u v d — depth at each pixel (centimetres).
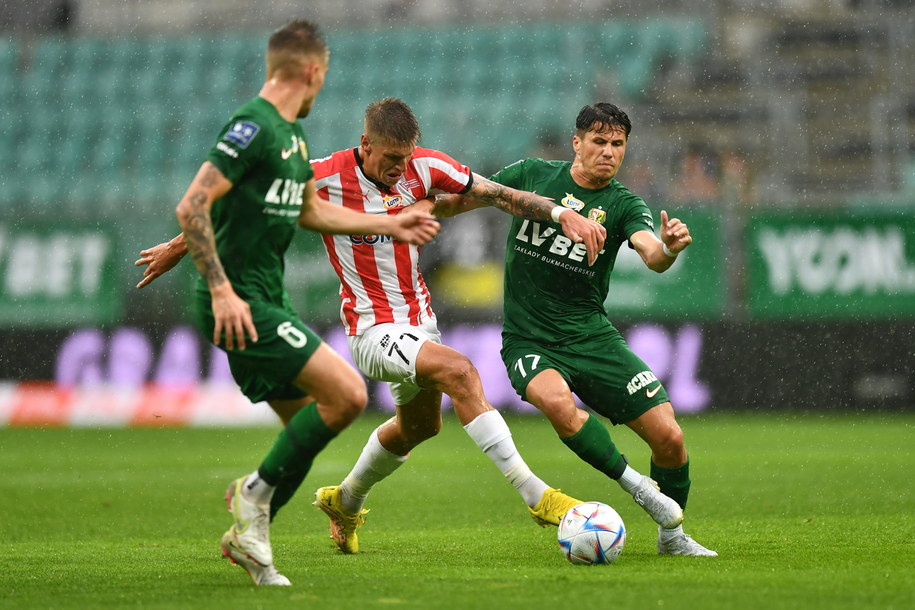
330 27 8506
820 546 1964
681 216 5781
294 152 1527
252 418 5903
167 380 5928
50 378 5978
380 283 1983
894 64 7531
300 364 1477
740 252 5766
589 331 1998
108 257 5984
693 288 5778
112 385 5941
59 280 6000
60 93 8025
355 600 1355
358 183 1972
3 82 8119
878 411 5709
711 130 7319
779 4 7962
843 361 5716
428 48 8081
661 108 7456
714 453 4291
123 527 2538
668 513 1836
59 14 8675
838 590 1408
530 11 8444
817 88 7462
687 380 5769
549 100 7656
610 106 2012
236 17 8669
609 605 1297
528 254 2022
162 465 4147
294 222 1559
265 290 1541
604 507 1738
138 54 8206
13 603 1387
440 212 2044
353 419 1492
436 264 5934
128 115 7875
